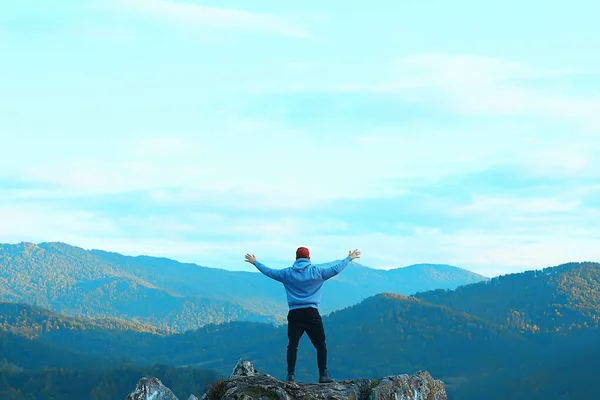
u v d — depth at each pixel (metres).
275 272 16.34
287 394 15.58
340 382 16.92
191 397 20.08
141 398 19.44
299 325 16.25
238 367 20.91
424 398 18.05
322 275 16.17
